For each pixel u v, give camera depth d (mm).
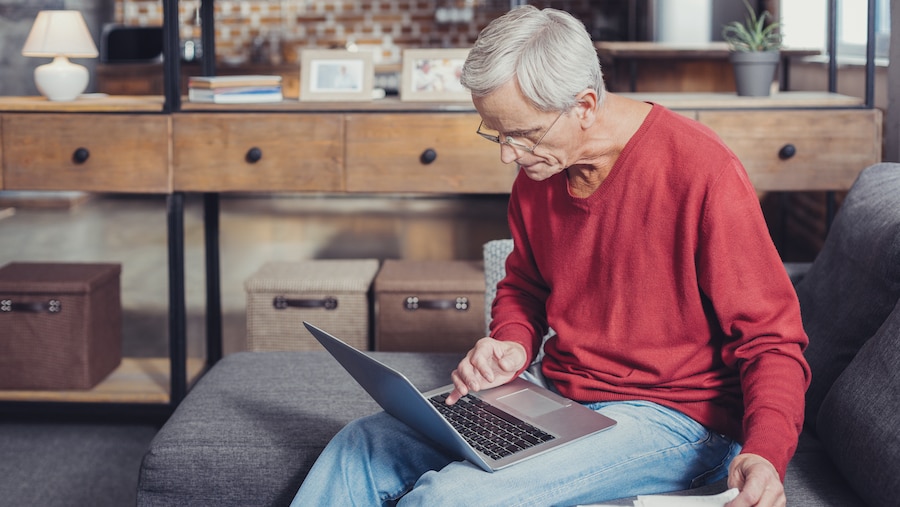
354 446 1636
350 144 2834
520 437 1535
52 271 3104
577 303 1704
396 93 7176
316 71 2953
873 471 1504
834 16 3090
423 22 8180
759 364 1475
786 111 2771
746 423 1424
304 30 8203
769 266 1519
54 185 2877
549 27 1487
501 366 1727
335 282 3049
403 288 3006
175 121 2840
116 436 2971
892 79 3016
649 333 1619
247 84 2922
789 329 1489
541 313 1881
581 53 1492
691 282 1563
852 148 2775
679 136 1565
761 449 1349
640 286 1609
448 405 1688
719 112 2771
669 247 1577
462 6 8148
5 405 2975
